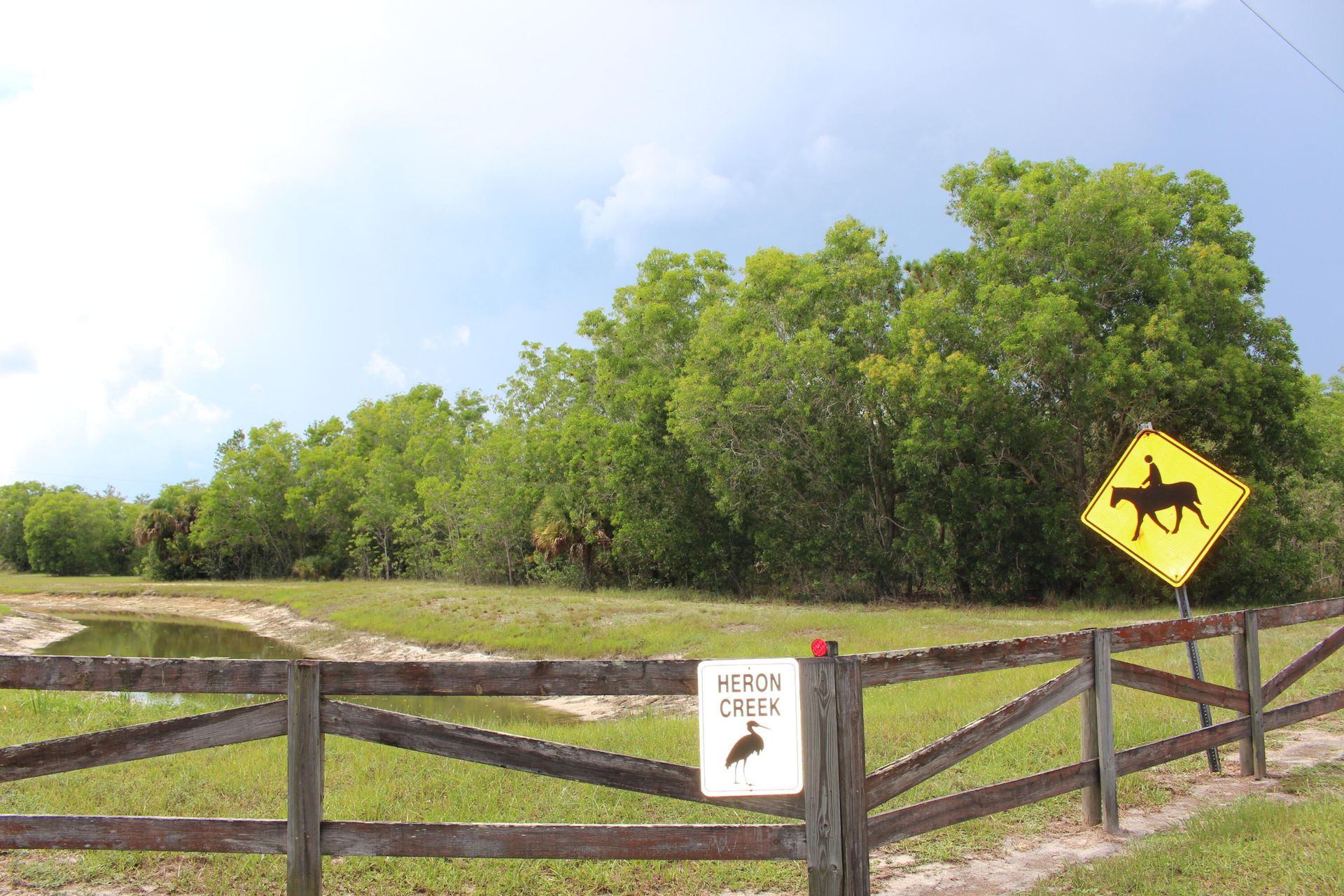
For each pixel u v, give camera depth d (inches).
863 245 1289.4
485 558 1834.4
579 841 175.6
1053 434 1035.3
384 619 1179.9
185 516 2728.8
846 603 1155.9
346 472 2501.2
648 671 179.3
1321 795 265.1
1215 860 203.8
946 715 373.7
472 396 2748.5
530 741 179.5
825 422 1196.5
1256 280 1071.0
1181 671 459.8
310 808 178.2
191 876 210.7
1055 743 318.3
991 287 1067.9
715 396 1210.6
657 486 1387.8
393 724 179.8
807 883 204.7
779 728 175.3
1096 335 1031.6
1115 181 1043.9
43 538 3489.2
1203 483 291.0
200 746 181.8
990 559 1101.7
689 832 174.7
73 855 223.1
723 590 1371.8
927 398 1046.4
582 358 1720.0
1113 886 194.7
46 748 179.9
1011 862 223.0
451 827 177.3
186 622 1637.6
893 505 1232.8
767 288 1280.8
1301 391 999.0
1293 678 305.4
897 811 192.9
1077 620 820.0
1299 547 1111.6
